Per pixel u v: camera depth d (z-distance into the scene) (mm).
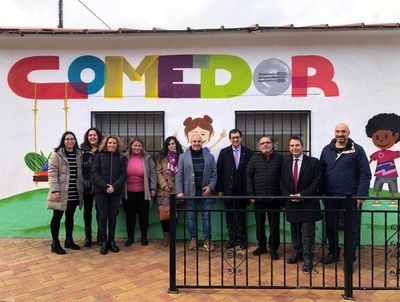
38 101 6273
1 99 6281
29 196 6301
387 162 5945
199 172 5719
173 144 5891
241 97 6090
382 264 5082
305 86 6020
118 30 5727
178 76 6145
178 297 4020
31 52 6242
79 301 3943
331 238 5109
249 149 5957
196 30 5672
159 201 5914
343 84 5980
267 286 4184
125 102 6219
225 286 4164
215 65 6105
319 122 6020
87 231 5887
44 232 6320
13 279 4551
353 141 5465
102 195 5527
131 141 6109
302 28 5602
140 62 6184
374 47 5930
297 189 4895
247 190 5473
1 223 6332
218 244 6055
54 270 4840
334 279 4551
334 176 5051
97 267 4945
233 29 5645
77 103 6258
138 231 6320
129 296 4059
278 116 6250
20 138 6293
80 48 6219
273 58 6043
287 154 6250
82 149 5832
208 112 6137
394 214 5938
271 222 4879
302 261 5148
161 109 6184
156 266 4980
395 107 5938
